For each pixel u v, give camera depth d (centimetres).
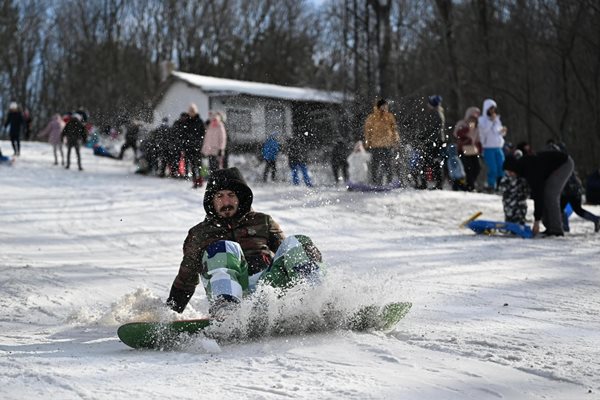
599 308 732
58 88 7688
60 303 792
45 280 925
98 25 7362
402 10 4697
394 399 394
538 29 3919
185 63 7400
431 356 495
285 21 7194
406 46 4656
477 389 414
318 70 5819
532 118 4206
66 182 2389
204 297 800
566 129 3972
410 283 903
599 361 479
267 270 586
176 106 4316
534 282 920
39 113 7794
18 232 1519
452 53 3806
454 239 1442
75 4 7575
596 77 3631
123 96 6288
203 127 2297
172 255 1255
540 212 1487
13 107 3331
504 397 399
